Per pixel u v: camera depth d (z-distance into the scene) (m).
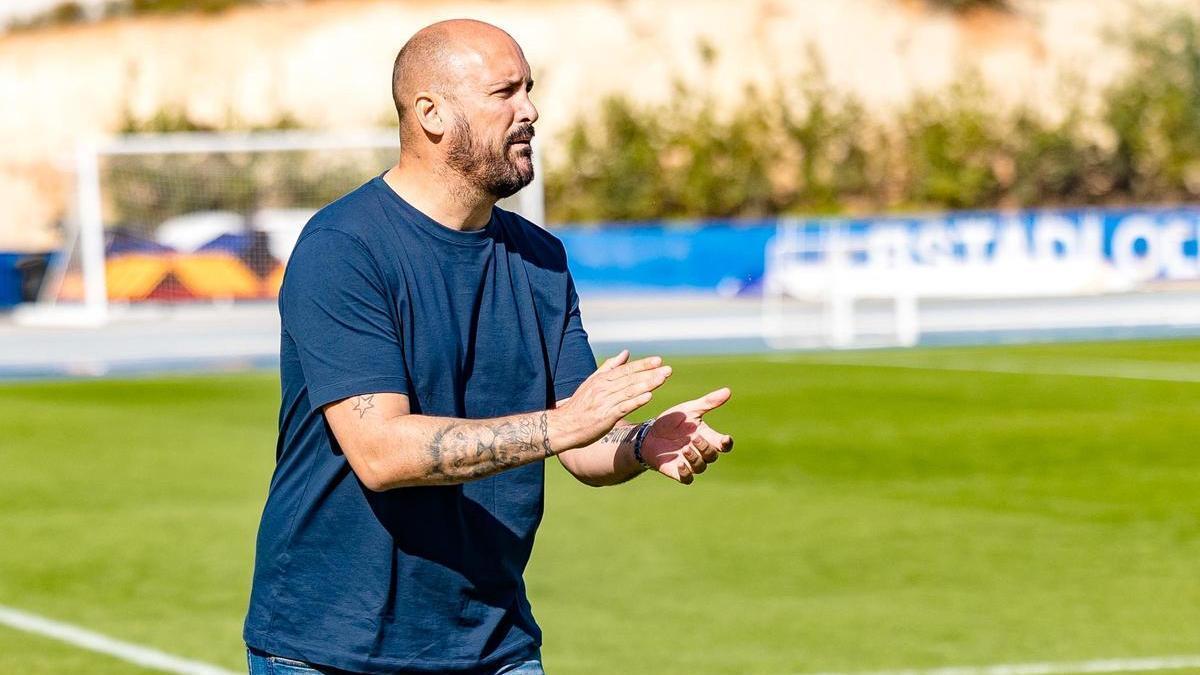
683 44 187.38
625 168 158.62
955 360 75.56
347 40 193.12
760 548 33.81
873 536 35.00
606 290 106.56
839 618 27.59
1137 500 39.28
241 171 118.50
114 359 82.56
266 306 107.25
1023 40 190.75
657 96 183.75
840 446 48.75
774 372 71.00
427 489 12.88
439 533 12.95
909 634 26.42
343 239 12.62
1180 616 27.50
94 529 37.28
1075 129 168.38
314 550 12.91
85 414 59.91
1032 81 186.50
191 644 26.52
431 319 12.84
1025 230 96.56
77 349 87.00
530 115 12.95
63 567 32.94
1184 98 172.50
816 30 188.88
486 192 12.94
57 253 119.19
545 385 13.63
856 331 92.75
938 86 183.50
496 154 12.79
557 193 157.88
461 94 12.70
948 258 96.00
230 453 49.53
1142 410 56.53
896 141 167.50
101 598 30.05
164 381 71.50
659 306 105.25
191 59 193.62
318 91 189.00
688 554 33.28
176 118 165.50
